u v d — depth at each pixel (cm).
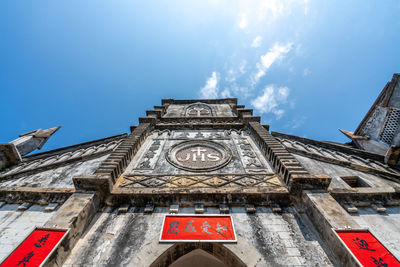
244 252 655
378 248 599
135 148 1303
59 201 884
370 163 1309
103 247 680
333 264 623
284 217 789
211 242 686
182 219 767
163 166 1158
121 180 1001
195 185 959
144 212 814
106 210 834
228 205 835
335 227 654
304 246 677
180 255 707
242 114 1861
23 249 608
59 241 624
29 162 1582
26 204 891
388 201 854
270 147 1184
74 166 1321
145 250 662
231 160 1218
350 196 853
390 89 1608
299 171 902
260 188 884
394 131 1552
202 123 1788
